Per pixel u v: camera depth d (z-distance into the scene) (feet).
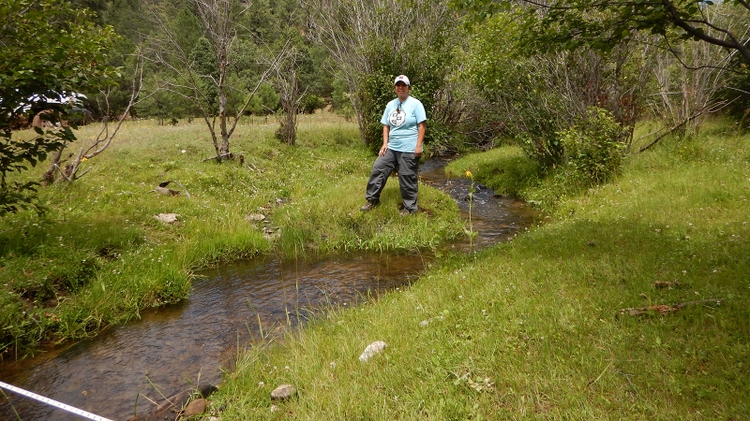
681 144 31.17
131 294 15.57
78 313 13.98
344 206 25.76
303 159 43.06
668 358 8.45
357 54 53.11
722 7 30.99
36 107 14.90
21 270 14.92
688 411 7.11
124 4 84.89
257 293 16.52
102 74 16.89
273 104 82.28
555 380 8.16
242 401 9.04
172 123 60.13
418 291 13.93
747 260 12.54
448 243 21.83
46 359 12.23
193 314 14.93
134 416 9.46
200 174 31.45
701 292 10.85
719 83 34.12
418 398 8.16
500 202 31.55
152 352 12.42
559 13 12.91
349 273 18.31
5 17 14.03
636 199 22.30
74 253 16.84
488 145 55.93
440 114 58.80
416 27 51.49
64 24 18.33
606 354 8.77
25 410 9.88
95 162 31.04
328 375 9.45
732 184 21.76
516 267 14.25
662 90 35.12
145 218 22.36
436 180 41.16
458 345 9.81
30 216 19.67
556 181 30.73
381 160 24.31
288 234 22.16
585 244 15.84
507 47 26.68
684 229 16.46
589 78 31.14
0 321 12.70
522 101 33.78
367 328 11.65
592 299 11.23
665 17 11.57
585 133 29.32
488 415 7.57
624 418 7.07
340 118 82.53
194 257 19.54
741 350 8.30
